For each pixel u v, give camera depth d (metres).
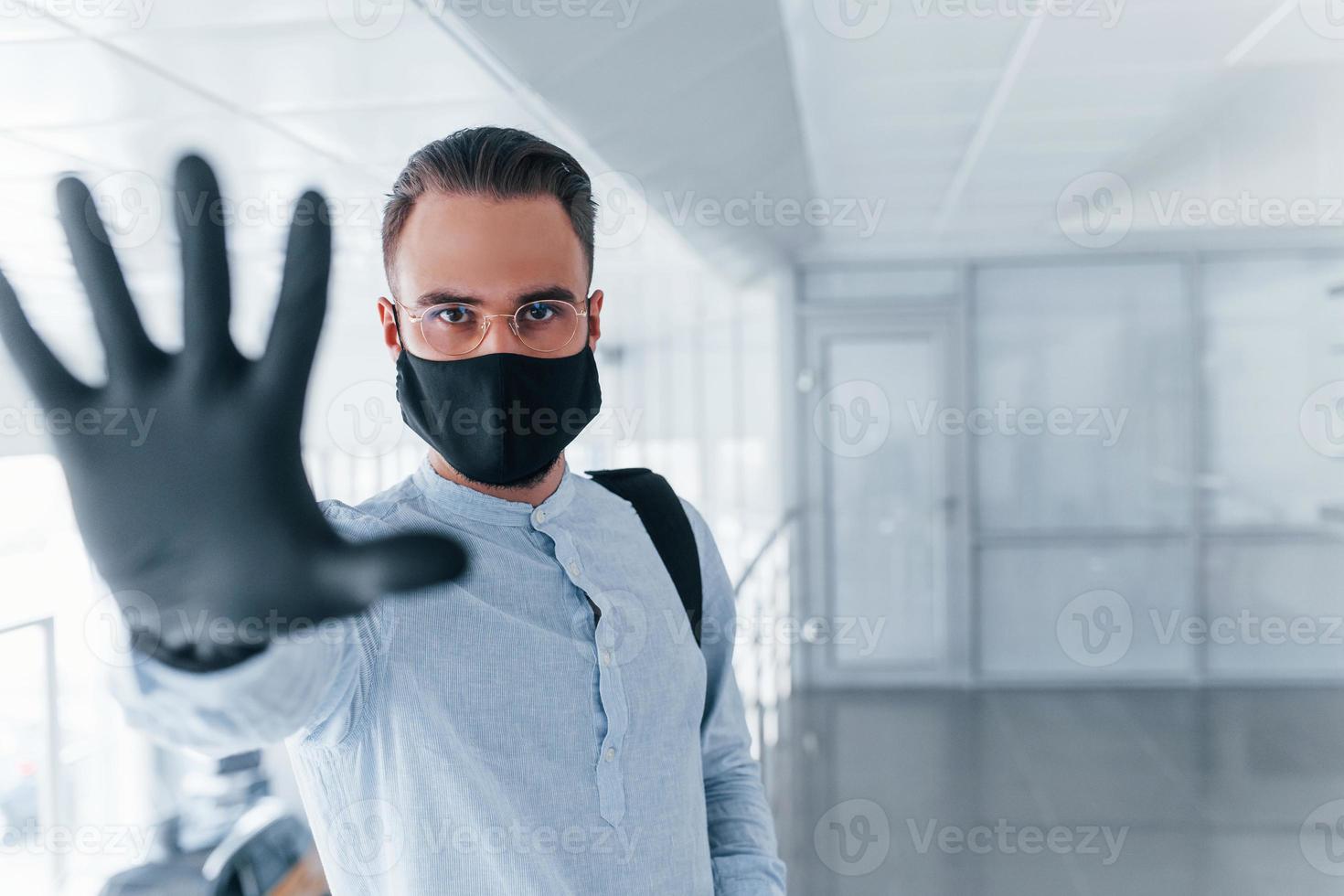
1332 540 4.99
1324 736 4.31
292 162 2.75
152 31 1.86
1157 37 2.50
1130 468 5.12
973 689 5.19
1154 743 4.28
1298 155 3.62
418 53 1.95
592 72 1.93
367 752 0.63
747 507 7.84
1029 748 4.26
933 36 2.44
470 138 0.66
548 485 0.75
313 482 0.38
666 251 4.00
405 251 0.66
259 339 0.39
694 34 1.92
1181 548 5.11
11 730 2.27
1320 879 2.99
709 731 0.92
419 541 0.36
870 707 4.92
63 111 2.28
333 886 0.65
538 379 0.67
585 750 0.67
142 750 3.08
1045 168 3.76
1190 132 3.34
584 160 2.46
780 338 5.22
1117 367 5.10
